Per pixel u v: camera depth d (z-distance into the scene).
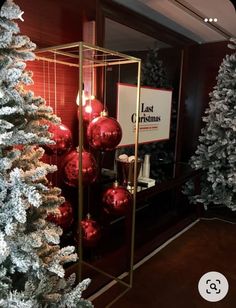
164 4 2.38
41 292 1.06
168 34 2.77
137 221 3.06
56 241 1.05
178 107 3.23
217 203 3.11
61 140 1.47
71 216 1.63
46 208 1.14
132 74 2.47
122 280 2.09
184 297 1.94
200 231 2.98
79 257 1.60
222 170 3.09
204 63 3.56
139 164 2.10
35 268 1.02
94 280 1.99
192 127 3.74
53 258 1.13
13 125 0.95
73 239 2.00
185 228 3.04
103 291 1.96
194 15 2.55
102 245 2.40
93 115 1.75
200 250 2.58
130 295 1.94
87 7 1.88
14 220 0.94
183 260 2.40
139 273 2.19
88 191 2.12
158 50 2.87
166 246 2.63
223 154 2.90
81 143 1.45
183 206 3.50
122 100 2.30
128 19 2.25
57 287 1.17
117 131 1.59
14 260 0.97
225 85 2.91
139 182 2.38
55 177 1.86
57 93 1.81
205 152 3.05
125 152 2.50
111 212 1.83
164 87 2.97
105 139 1.56
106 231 2.41
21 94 1.04
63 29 1.76
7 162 0.94
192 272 2.23
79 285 1.17
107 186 2.19
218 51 3.45
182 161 3.73
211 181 3.08
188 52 3.29
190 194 3.36
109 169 2.34
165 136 3.00
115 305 1.84
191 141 3.77
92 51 1.89
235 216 3.28
